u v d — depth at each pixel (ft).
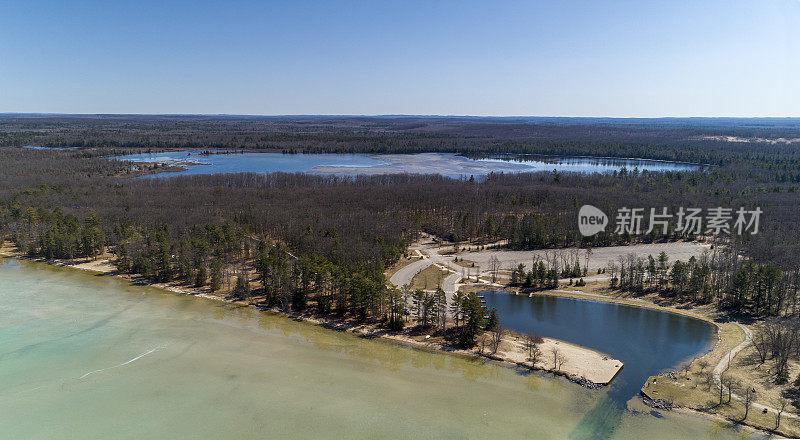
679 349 335.67
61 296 433.48
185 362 326.65
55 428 260.42
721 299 413.18
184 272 472.03
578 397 280.72
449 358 328.70
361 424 263.29
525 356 326.65
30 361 326.85
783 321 346.13
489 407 274.98
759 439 236.02
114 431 258.16
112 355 335.67
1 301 421.59
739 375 289.33
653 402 270.67
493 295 440.45
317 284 397.60
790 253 467.11
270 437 253.44
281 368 319.88
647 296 432.25
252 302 419.74
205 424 263.70
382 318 386.93
